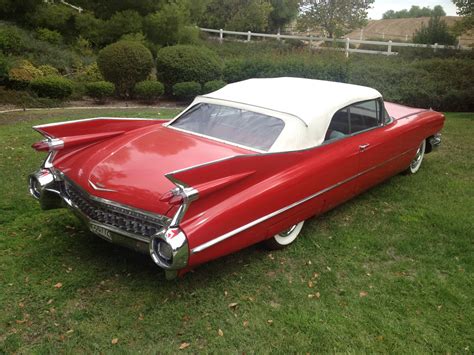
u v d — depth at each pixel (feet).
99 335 10.03
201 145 13.06
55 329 10.16
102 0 62.28
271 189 11.99
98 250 13.34
